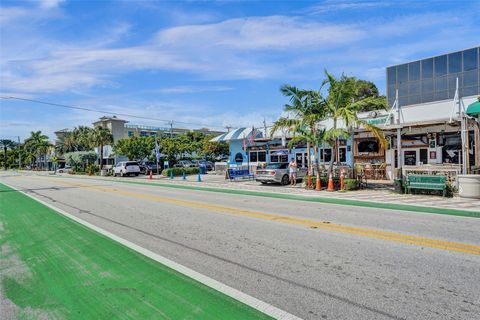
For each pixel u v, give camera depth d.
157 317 3.50
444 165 16.08
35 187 21.77
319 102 16.81
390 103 26.33
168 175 33.22
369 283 4.25
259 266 5.01
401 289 4.05
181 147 44.88
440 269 4.70
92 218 9.45
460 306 3.58
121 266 5.14
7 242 6.92
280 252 5.70
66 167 67.94
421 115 18.58
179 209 10.89
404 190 14.15
